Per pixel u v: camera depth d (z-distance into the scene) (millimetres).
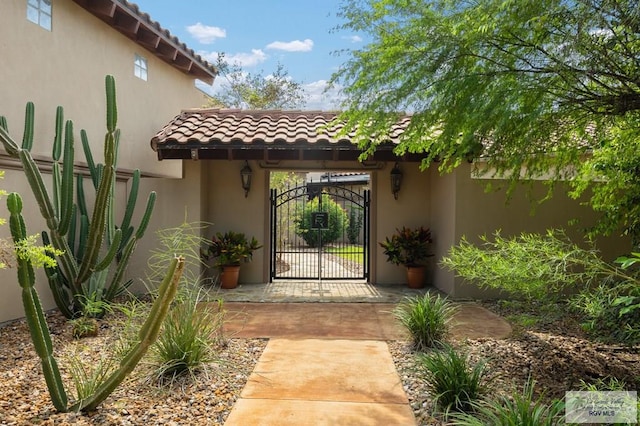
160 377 5199
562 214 10367
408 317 6992
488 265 5824
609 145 6746
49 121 8438
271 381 5465
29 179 6871
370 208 12523
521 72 5430
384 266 12477
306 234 22109
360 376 5660
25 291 4031
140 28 10633
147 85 11984
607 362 6176
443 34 5617
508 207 10391
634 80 5148
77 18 9188
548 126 6137
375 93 6508
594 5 4660
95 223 7250
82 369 5047
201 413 4582
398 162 12086
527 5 4828
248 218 12297
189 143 10219
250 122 11875
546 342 7000
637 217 7191
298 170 12414
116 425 4234
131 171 11086
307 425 4375
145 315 6191
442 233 11352
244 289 11516
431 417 4555
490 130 6129
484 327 7961
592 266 5105
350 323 8305
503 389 5145
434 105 6297
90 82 9625
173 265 4141
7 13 7469
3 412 4414
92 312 7332
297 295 10820
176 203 11375
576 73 5117
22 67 7789
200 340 5605
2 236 7547
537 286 5414
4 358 6094
